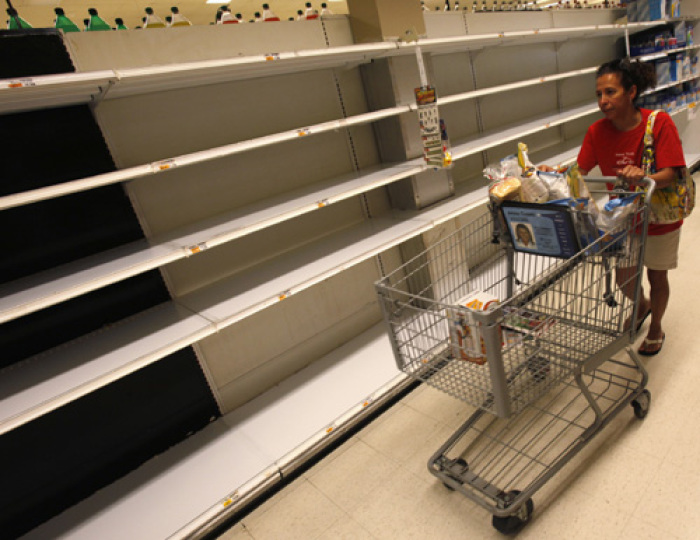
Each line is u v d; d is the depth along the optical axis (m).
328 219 2.79
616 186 1.92
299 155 2.63
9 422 1.37
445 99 2.58
